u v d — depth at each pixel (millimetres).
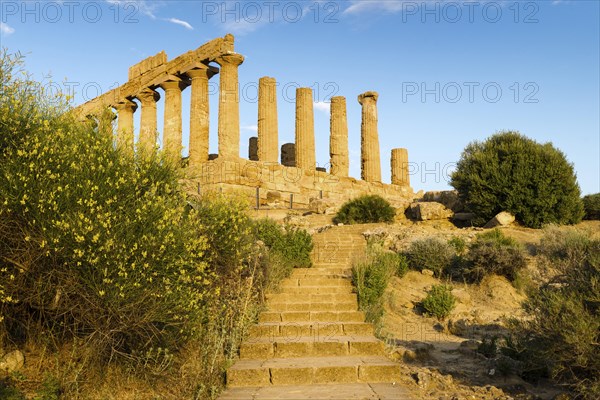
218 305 8938
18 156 6691
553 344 6828
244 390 7043
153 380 6848
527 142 23375
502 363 8016
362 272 12070
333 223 24109
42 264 6637
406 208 26031
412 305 13633
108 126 8203
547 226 19938
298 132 32094
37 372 6453
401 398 6543
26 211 6449
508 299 14227
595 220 23234
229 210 9898
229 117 26406
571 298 6930
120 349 7035
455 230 20516
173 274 7152
